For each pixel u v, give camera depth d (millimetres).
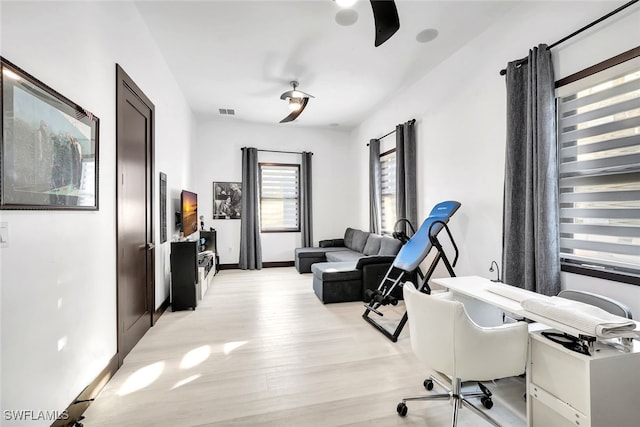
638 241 1892
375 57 3496
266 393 1923
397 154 4422
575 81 2180
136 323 2645
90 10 1854
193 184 5492
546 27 2377
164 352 2486
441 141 3674
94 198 1861
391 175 5137
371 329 2992
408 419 1698
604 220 2068
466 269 3264
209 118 5871
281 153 6434
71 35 1650
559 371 1356
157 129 3281
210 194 6004
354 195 6539
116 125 2219
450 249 3514
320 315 3400
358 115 5691
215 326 3066
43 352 1401
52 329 1466
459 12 2701
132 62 2557
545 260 2250
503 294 1785
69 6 1630
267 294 4262
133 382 2037
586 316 1272
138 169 2709
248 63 3633
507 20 2725
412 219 4184
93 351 1866
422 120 4055
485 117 3000
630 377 1261
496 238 2887
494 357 1437
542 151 2275
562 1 2258
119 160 2250
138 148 2709
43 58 1418
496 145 2875
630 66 1866
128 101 2463
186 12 2688
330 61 3586
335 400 1857
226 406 1791
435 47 3297
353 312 3510
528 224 2379
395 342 2688
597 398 1218
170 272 3646
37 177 1341
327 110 5406
